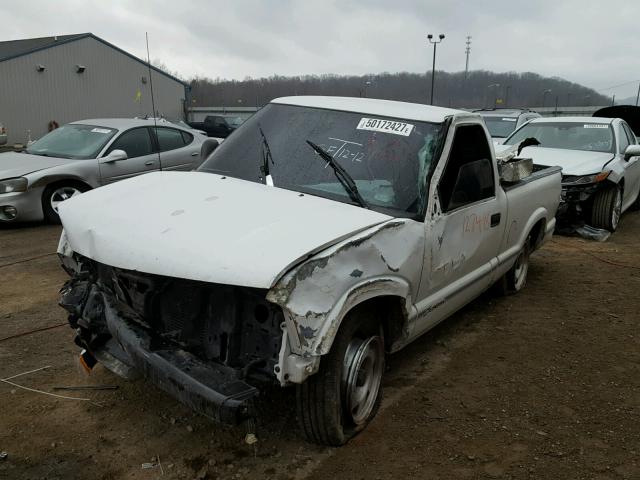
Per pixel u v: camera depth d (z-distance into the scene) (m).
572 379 4.11
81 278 3.64
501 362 4.37
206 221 3.03
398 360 4.36
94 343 3.47
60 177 8.41
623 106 14.88
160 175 4.11
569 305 5.67
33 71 32.03
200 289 2.91
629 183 9.44
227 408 2.55
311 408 2.93
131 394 3.67
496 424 3.48
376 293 3.04
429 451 3.18
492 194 4.44
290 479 2.91
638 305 5.71
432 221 3.56
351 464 3.04
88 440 3.19
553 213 6.16
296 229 2.91
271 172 3.83
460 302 4.32
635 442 3.32
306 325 2.62
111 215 3.25
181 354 2.88
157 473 2.94
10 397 3.60
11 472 2.90
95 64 34.59
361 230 3.03
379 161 3.71
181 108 36.34
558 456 3.17
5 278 5.99
